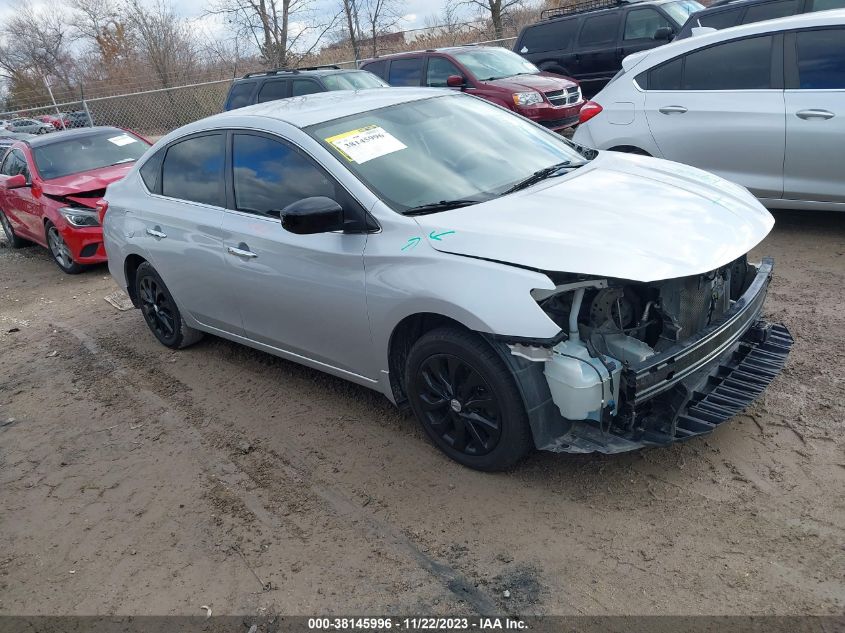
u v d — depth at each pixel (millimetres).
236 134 4359
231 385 4844
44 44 39250
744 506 2986
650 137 6520
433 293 3139
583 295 3010
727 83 6059
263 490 3598
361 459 3725
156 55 26578
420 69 11844
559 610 2611
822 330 4375
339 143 3799
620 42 11852
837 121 5422
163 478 3846
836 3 7652
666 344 3111
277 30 22641
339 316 3713
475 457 3391
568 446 3061
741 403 3279
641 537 2896
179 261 4797
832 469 3131
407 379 3549
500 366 3082
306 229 3311
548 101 10688
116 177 8594
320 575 2957
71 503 3746
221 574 3049
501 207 3391
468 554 2947
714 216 3301
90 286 8023
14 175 9680
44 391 5203
